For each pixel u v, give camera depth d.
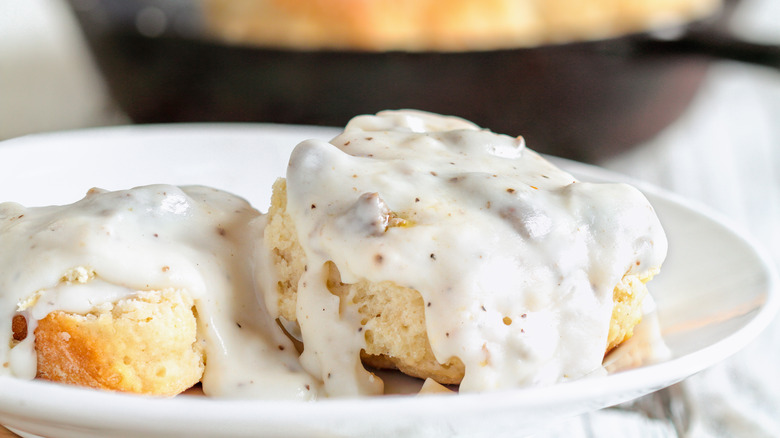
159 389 0.31
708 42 0.52
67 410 0.28
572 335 0.32
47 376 0.31
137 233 0.32
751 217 0.56
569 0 0.49
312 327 0.32
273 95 0.51
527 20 0.49
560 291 0.32
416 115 0.36
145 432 0.28
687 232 0.38
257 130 0.44
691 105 0.58
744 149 0.68
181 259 0.32
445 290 0.31
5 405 0.28
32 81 0.72
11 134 0.65
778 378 0.43
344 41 0.48
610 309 0.32
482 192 0.32
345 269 0.31
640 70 0.51
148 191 0.33
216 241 0.33
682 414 0.40
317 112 0.51
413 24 0.48
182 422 0.28
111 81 0.55
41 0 0.73
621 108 0.53
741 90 0.81
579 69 0.50
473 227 0.31
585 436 0.38
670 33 0.51
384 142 0.34
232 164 0.43
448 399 0.28
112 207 0.32
